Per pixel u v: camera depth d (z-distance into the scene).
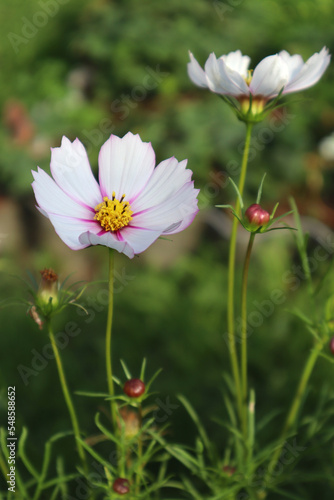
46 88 1.50
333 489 0.64
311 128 1.41
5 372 0.78
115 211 0.49
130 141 0.50
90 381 0.80
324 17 1.73
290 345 0.86
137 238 0.49
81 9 1.62
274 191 1.27
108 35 1.46
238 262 1.13
